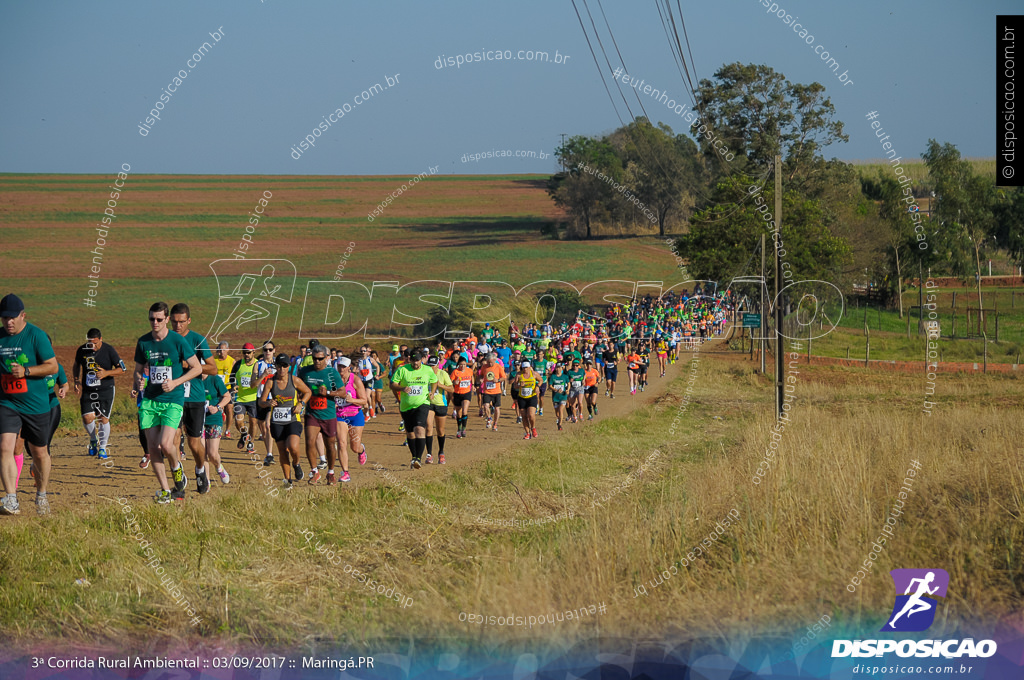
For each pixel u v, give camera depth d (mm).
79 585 6316
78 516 7930
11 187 88750
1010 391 22891
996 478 8375
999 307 47812
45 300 45500
